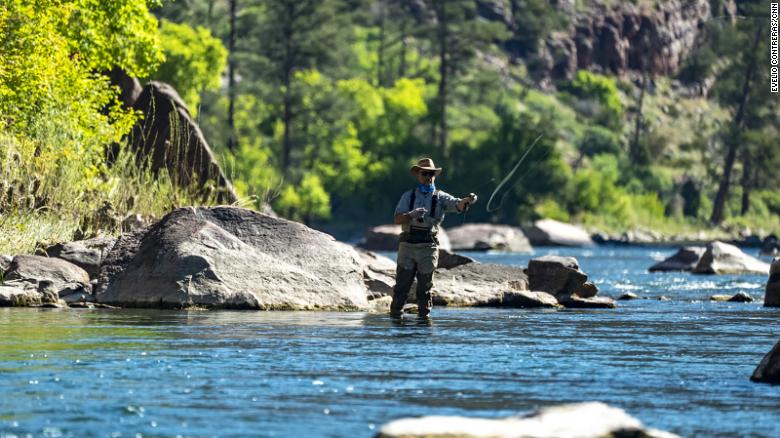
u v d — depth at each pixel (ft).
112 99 251.39
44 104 202.69
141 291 129.59
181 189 199.31
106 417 59.77
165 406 63.00
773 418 61.67
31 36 202.08
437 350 89.71
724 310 140.87
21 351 84.99
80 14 236.43
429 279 128.88
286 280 133.59
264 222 141.28
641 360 85.15
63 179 171.73
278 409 62.54
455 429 50.14
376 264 164.55
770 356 75.46
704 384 73.31
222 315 119.55
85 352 84.84
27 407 62.18
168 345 90.22
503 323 116.57
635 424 53.11
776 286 149.28
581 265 334.24
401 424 49.93
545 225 605.73
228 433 56.24
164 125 218.38
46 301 129.08
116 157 224.94
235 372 75.77
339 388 69.82
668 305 151.02
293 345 91.56
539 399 66.74
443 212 130.11
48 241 154.92
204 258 131.03
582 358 85.97
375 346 91.81
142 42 247.29
